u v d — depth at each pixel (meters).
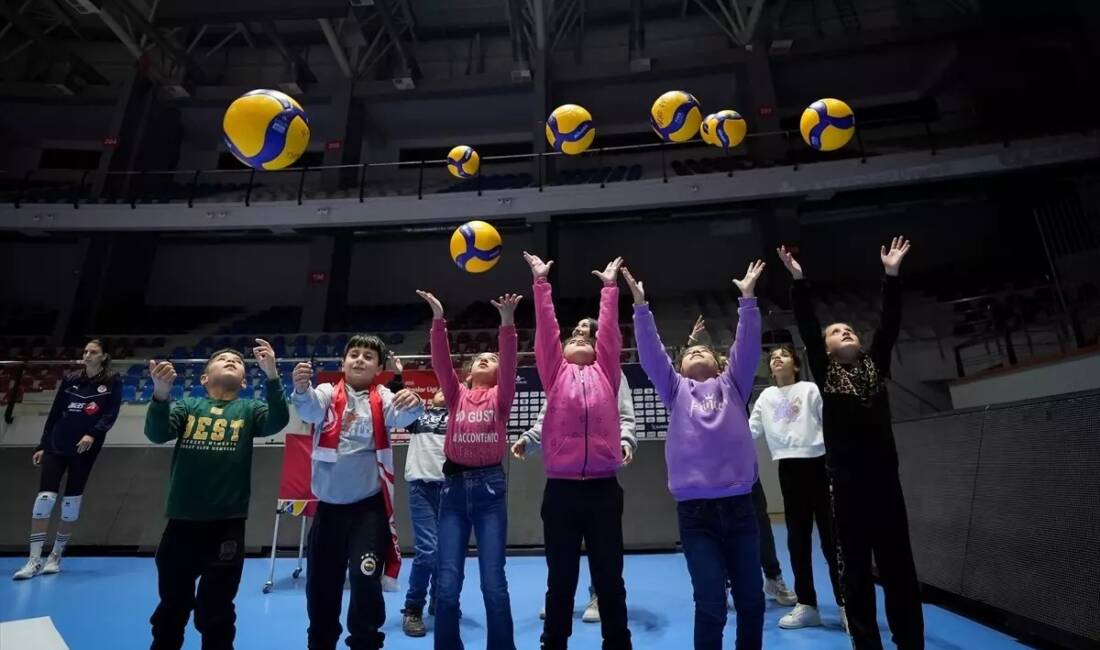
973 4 12.93
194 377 10.77
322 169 13.59
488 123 15.44
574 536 2.35
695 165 13.11
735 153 14.62
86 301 12.81
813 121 4.28
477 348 11.77
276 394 2.62
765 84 12.73
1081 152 9.98
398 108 14.81
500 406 2.65
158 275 15.38
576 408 2.46
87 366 4.96
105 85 14.41
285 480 4.47
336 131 13.95
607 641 2.23
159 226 12.27
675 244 14.99
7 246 14.98
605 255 15.18
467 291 15.39
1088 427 2.51
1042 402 2.80
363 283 15.64
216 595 2.38
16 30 14.46
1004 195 12.75
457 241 3.60
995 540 3.02
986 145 10.38
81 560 5.23
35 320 13.70
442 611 2.33
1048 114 11.16
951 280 12.16
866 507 2.40
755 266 2.73
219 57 15.45
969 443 3.36
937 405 9.63
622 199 11.55
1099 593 2.34
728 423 2.44
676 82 13.87
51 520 5.59
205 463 2.51
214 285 15.51
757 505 3.90
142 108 14.13
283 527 5.59
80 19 14.48
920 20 12.60
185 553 2.41
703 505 2.36
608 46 15.03
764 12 13.68
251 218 12.29
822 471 3.31
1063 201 10.27
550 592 2.32
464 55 15.38
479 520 2.50
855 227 14.08
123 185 13.31
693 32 14.76
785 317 11.12
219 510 2.47
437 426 3.60
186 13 11.34
